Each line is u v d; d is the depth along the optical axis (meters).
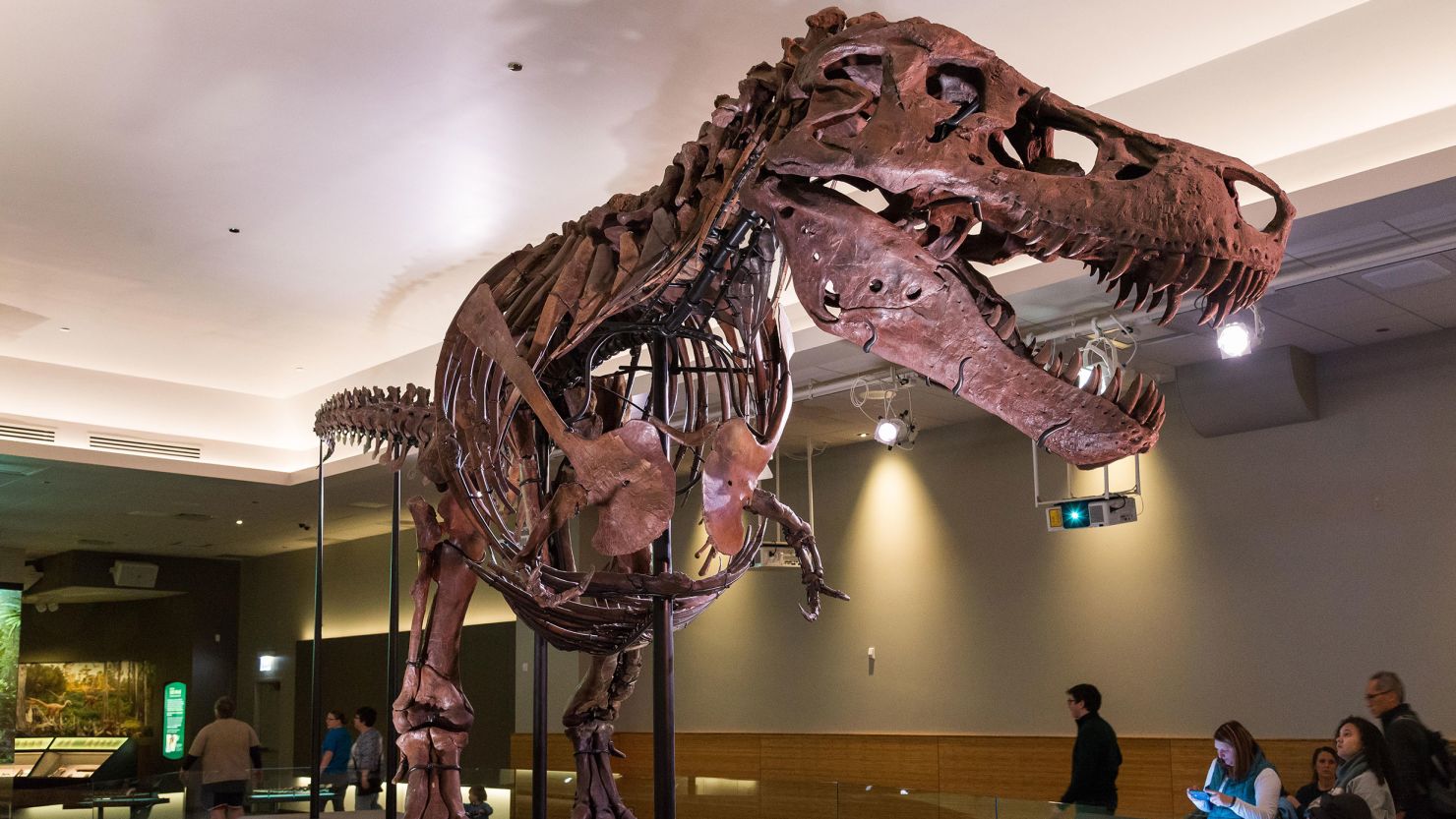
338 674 14.79
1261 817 5.16
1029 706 9.38
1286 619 8.01
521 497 4.60
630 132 5.71
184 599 16.30
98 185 6.20
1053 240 2.37
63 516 12.40
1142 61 5.23
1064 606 9.26
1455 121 4.80
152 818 6.56
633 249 3.46
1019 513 9.65
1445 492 7.36
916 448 10.45
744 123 3.10
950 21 4.80
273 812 6.74
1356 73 4.96
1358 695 7.61
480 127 5.65
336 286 7.84
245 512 12.40
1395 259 5.62
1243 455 8.35
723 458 3.43
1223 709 8.26
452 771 4.82
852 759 10.43
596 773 5.10
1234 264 2.32
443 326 8.75
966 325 2.63
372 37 4.86
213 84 5.19
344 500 11.63
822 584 4.52
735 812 4.81
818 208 2.62
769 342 4.02
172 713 15.98
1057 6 4.74
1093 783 6.70
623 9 4.68
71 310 8.23
